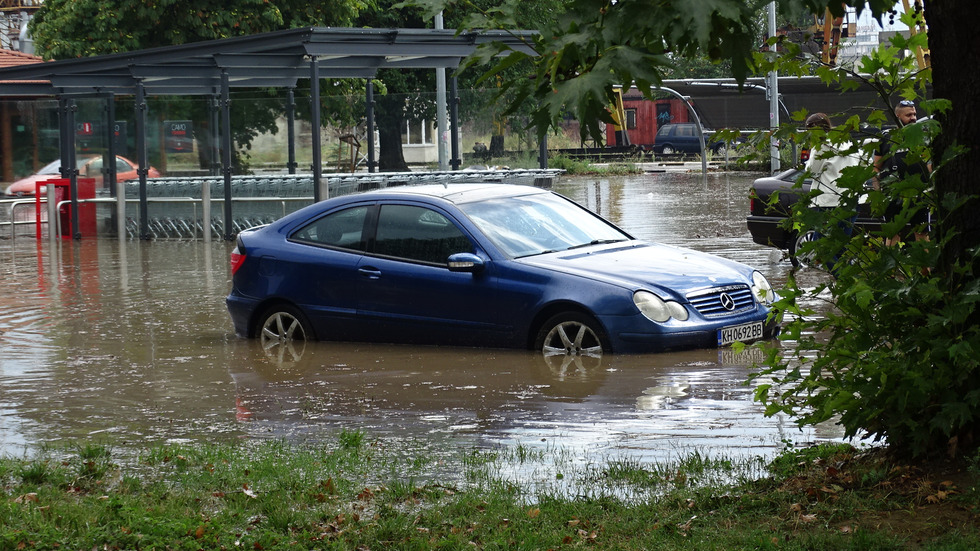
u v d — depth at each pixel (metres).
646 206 31.25
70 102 27.03
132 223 27.20
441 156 29.70
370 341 11.38
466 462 7.00
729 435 7.38
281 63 25.06
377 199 11.59
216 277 18.14
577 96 4.28
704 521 5.63
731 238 21.48
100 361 11.08
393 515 5.99
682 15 4.21
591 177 52.12
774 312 6.26
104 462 7.28
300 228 11.95
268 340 11.95
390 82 43.62
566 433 7.64
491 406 8.54
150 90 28.69
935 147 6.05
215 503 6.33
